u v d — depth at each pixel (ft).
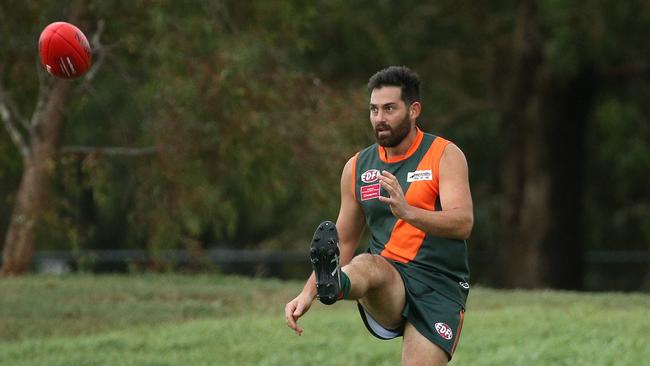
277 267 247.09
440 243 68.13
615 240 353.72
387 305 66.69
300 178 187.21
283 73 186.70
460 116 284.82
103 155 184.24
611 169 326.03
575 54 232.94
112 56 186.39
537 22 257.75
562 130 276.82
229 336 125.08
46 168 177.88
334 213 188.03
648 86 286.25
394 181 63.62
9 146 201.57
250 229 352.08
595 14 228.63
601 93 299.17
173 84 175.01
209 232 357.41
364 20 260.01
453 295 68.39
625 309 146.30
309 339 123.03
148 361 112.06
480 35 278.67
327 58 272.92
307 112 184.44
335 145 184.03
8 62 186.09
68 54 85.81
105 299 152.66
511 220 283.59
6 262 180.86
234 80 175.73
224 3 186.70
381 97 67.67
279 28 196.65
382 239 69.41
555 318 135.03
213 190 193.36
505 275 285.02
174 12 179.52
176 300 153.38
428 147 68.18
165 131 181.16
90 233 195.42
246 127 174.91
